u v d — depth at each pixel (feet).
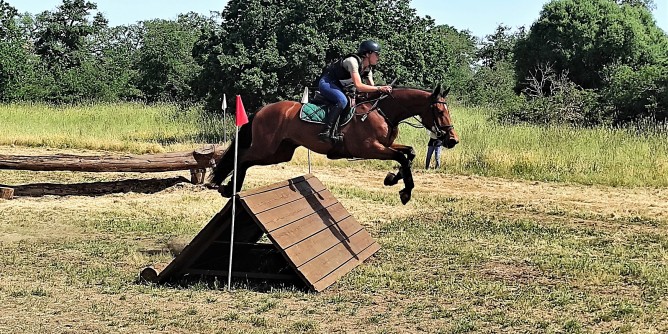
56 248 33.32
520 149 66.64
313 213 30.07
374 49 30.73
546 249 34.63
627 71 98.73
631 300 26.09
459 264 31.45
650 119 88.58
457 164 64.95
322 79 31.09
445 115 29.96
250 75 75.36
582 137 69.15
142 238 36.14
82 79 144.87
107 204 45.52
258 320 22.72
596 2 131.23
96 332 21.54
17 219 40.04
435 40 85.35
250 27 77.82
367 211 44.80
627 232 39.73
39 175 57.52
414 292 26.71
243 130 33.09
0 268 29.37
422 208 46.34
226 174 33.58
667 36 135.95
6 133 81.51
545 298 26.09
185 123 92.27
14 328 21.70
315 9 77.10
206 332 21.72
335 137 30.35
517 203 48.98
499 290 26.91
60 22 174.70
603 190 55.62
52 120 95.20
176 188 51.52
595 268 30.63
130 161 49.98
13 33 141.59
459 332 22.07
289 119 31.37
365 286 27.27
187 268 27.73
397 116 30.50
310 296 25.82
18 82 134.41
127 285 27.02
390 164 67.26
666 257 33.45
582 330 22.50
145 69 154.92
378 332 21.98
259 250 28.99
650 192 54.85
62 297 25.27
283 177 59.57
